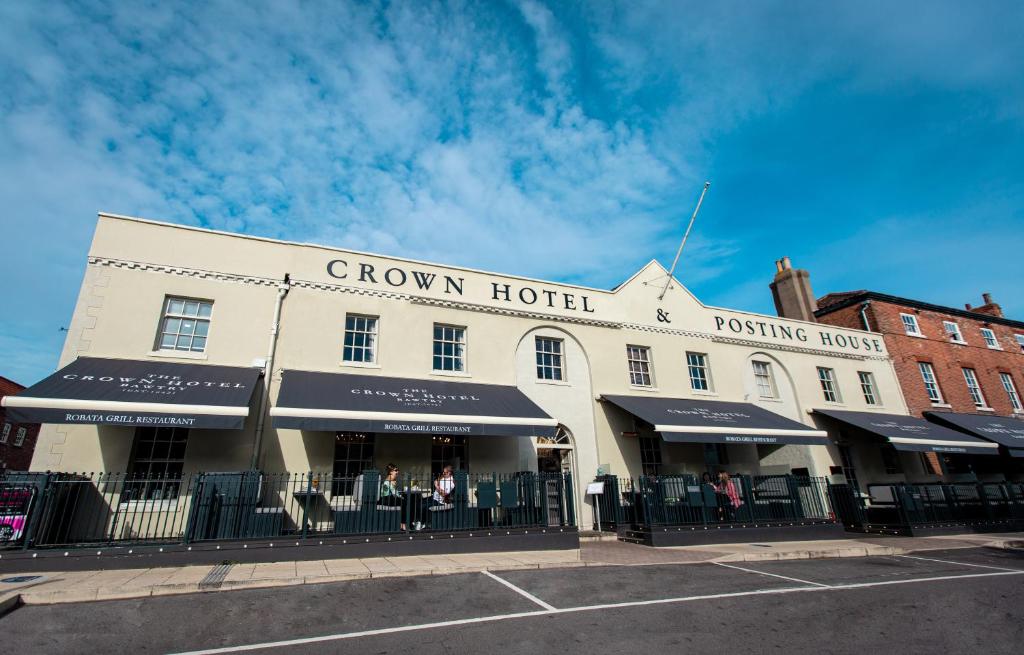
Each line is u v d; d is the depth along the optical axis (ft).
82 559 27.99
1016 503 59.21
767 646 18.88
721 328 67.92
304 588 25.76
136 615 21.31
